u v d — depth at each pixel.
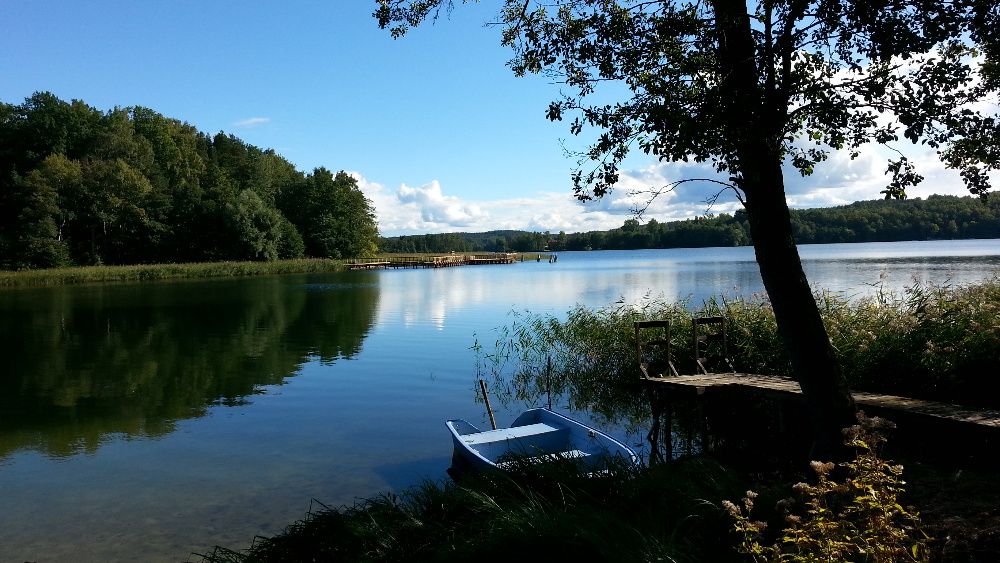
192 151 90.81
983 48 5.45
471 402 12.60
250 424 10.98
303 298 35.84
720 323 11.71
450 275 59.34
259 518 7.11
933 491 5.06
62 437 10.27
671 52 5.30
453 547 4.82
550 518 4.93
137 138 79.75
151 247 68.00
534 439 8.70
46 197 60.06
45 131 69.81
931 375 8.19
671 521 4.89
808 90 4.91
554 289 38.16
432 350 18.52
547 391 13.41
